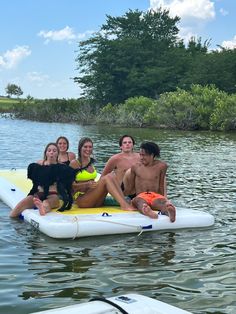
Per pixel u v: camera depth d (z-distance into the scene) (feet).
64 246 21.39
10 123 160.76
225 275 18.19
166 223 24.40
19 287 16.58
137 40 225.15
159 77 213.87
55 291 16.29
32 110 187.73
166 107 145.38
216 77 197.57
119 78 224.94
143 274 18.07
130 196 27.58
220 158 60.80
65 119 181.06
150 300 11.42
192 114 142.10
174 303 15.56
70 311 10.62
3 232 23.27
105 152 66.33
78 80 224.94
